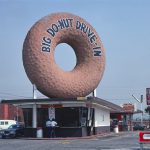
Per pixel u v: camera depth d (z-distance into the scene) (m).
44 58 37.66
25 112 39.72
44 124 38.78
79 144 27.84
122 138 36.12
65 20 39.28
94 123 42.59
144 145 25.41
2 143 29.73
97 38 40.44
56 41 38.84
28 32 38.34
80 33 39.75
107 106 44.38
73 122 38.62
